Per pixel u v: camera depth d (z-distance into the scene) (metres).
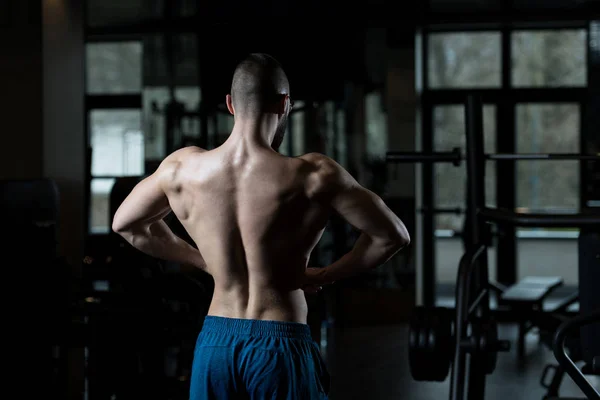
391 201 7.07
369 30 7.02
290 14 6.87
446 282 8.44
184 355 5.00
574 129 7.66
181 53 6.83
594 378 5.25
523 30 7.70
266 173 2.09
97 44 7.58
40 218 4.48
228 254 2.12
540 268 8.43
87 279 4.41
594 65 6.80
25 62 5.00
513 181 7.70
